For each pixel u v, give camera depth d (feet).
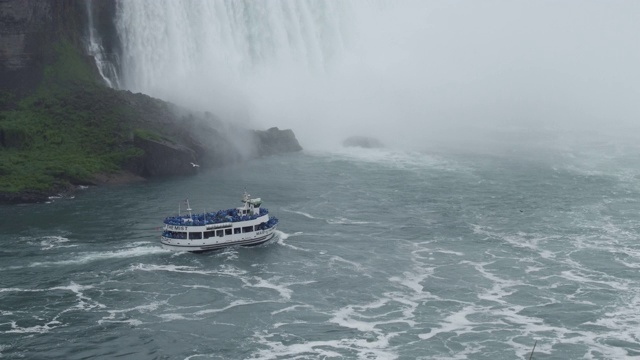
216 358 257.55
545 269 327.06
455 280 316.19
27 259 328.49
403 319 283.79
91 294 299.58
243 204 385.50
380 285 311.06
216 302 295.07
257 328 276.41
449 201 415.03
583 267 329.52
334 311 289.33
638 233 368.27
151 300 296.10
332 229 370.53
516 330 277.03
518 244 353.92
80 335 270.05
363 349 263.08
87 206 395.75
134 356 258.78
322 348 263.49
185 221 344.08
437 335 272.72
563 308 293.43
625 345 268.21
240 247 346.74
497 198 420.77
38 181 415.64
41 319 279.90
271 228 354.54
